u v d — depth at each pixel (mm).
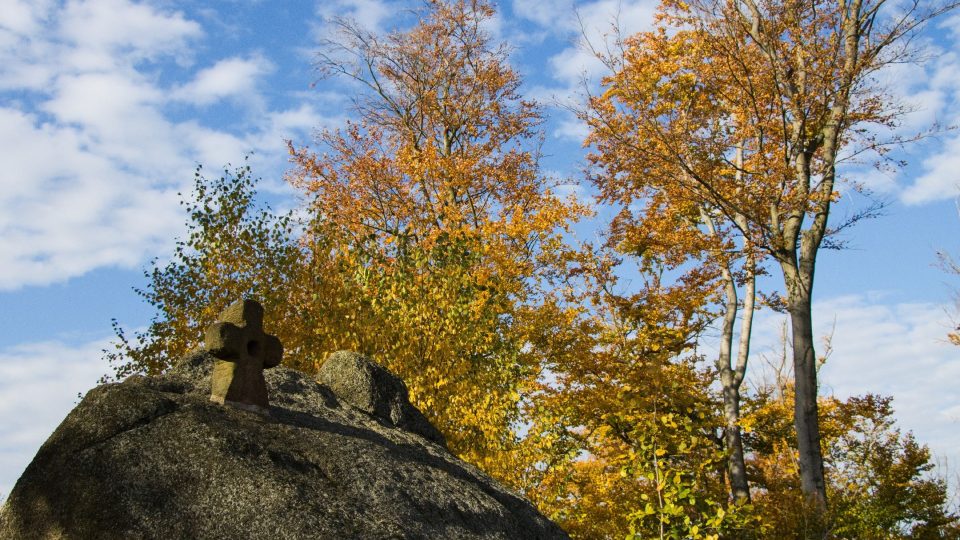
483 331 16672
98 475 6379
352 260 17078
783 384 27625
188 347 18312
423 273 16750
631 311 20094
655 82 20297
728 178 19422
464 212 24562
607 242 20391
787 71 19438
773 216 19641
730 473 20047
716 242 19188
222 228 18500
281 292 17984
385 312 16281
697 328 21266
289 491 6348
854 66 18469
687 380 20094
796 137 19109
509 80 28125
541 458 16391
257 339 7867
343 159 27250
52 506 6363
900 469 22672
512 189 25906
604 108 19969
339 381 9547
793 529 17359
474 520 7414
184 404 7195
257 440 6848
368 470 7141
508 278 20078
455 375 15906
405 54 27875
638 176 19719
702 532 11586
